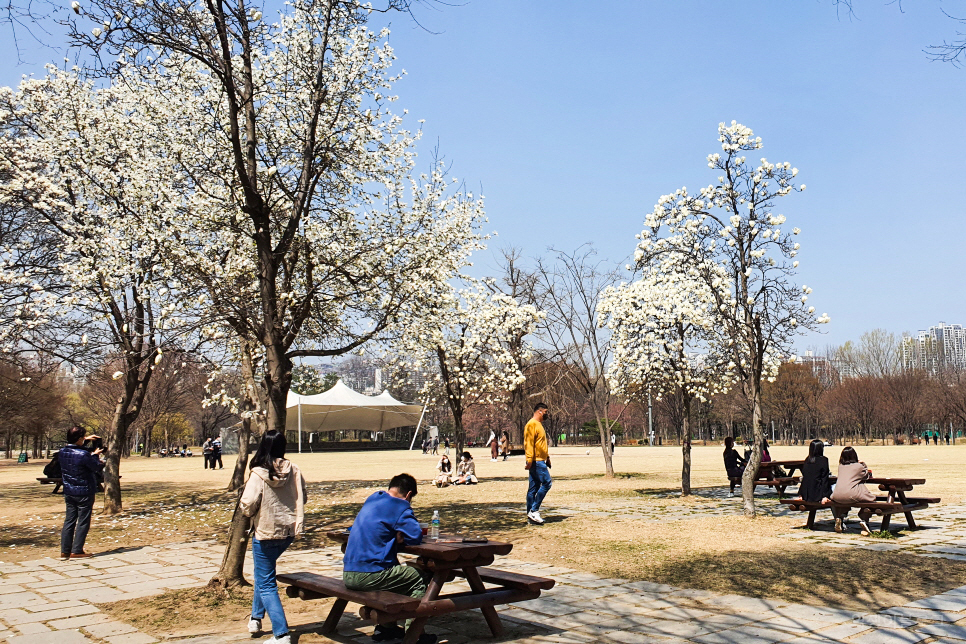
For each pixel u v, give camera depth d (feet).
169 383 158.81
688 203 44.93
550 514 47.03
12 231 50.16
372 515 19.60
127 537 41.83
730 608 22.33
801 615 21.15
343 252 40.11
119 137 48.47
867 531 36.50
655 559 30.68
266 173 35.37
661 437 287.07
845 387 250.37
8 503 63.21
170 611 23.09
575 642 19.08
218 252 40.86
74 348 51.75
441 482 72.02
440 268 46.09
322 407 204.23
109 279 39.32
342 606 20.54
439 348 68.54
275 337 28.53
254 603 20.35
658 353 58.18
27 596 26.23
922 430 274.98
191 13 26.03
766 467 58.44
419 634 18.40
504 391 84.17
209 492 68.90
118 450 52.60
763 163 42.39
